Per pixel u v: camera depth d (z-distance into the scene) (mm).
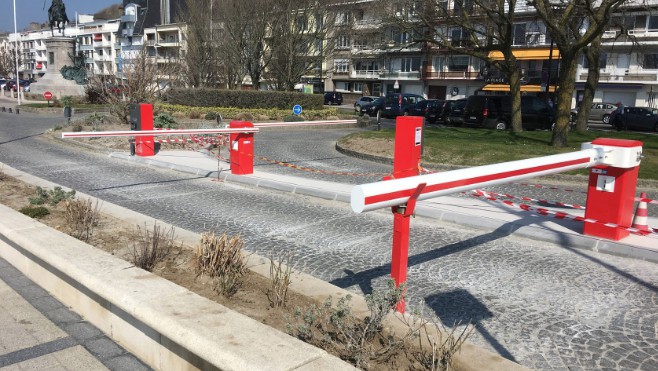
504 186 12102
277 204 9594
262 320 3713
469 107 28812
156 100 23281
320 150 18875
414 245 7008
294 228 7809
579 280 5684
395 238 3586
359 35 35156
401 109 37875
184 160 14477
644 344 4148
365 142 17953
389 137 18703
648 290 5402
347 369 2510
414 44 24938
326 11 36656
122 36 95500
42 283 4703
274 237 7301
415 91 58719
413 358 3098
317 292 4273
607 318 4676
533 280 5664
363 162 15766
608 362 3842
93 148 17047
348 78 63719
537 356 3932
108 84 25250
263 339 2805
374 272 5852
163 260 5117
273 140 22219
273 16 36656
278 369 2488
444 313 4734
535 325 4504
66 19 45719
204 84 41312
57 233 4969
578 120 23125
